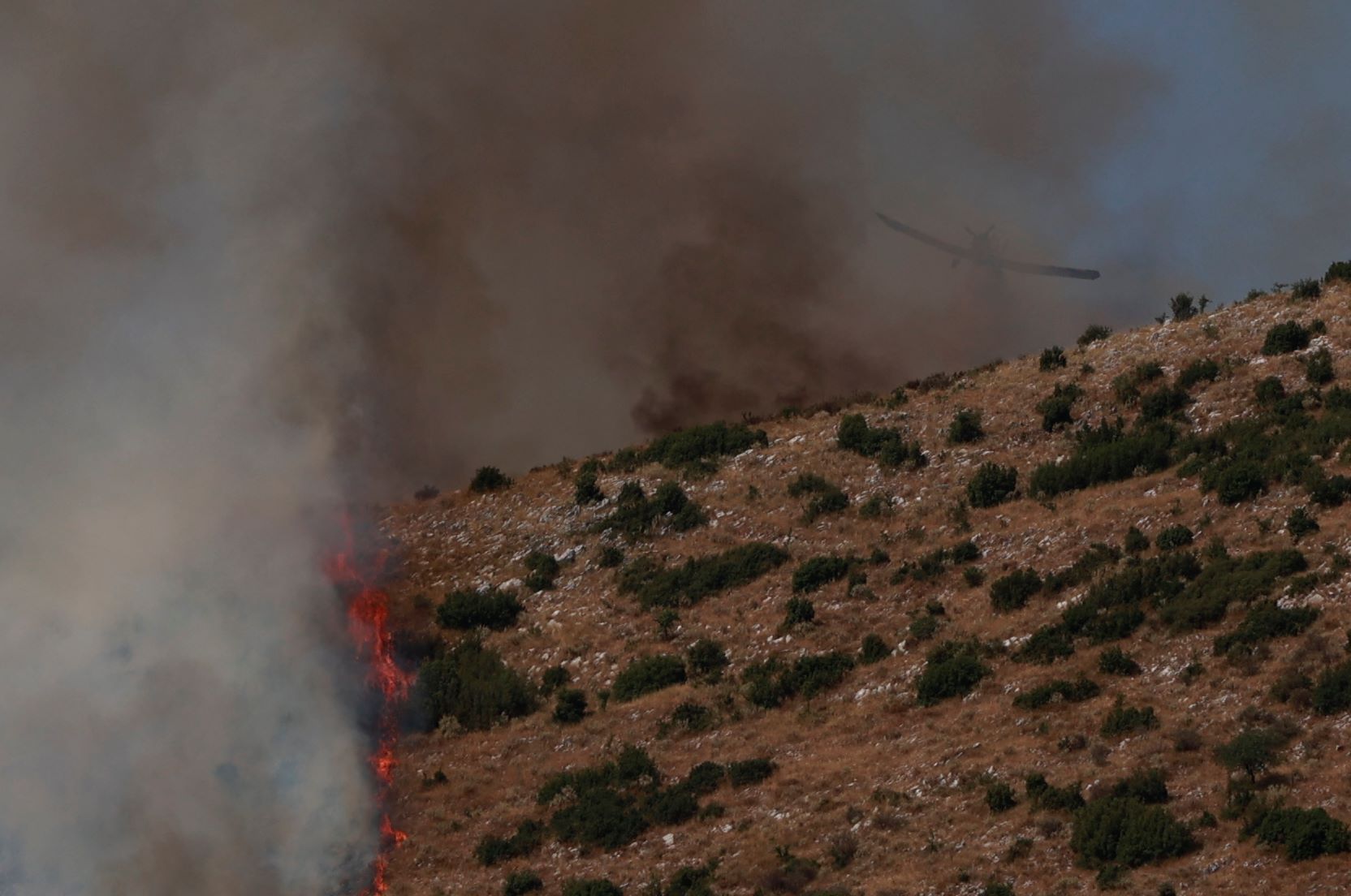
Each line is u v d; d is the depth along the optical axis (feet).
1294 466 351.05
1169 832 237.45
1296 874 219.82
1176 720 278.87
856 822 276.21
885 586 374.22
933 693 320.70
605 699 363.15
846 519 410.72
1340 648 278.87
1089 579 341.62
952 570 371.56
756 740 326.44
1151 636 311.27
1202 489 359.87
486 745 355.97
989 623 342.64
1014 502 394.52
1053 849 247.91
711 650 365.40
